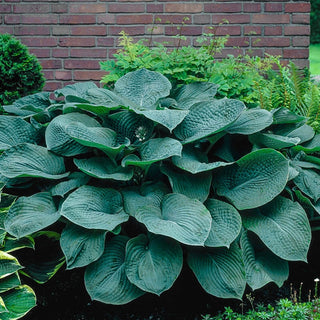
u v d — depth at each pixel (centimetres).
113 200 270
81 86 387
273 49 538
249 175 283
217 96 416
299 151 326
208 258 265
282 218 276
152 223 244
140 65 416
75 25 545
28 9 544
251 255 271
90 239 253
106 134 280
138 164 263
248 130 289
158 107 305
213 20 536
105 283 252
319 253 328
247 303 283
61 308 282
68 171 302
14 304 239
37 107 382
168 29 538
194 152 292
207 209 265
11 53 436
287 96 387
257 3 532
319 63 1323
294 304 278
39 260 275
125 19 540
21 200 270
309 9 531
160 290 242
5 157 280
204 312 277
